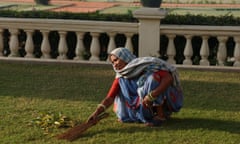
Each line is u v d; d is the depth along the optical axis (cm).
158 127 644
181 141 596
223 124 661
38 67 992
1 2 3048
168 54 1018
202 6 2883
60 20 1034
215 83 885
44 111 705
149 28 1003
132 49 1034
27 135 612
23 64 1016
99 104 705
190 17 1048
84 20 1057
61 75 928
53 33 1070
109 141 595
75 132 609
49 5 2861
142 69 636
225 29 979
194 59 1030
